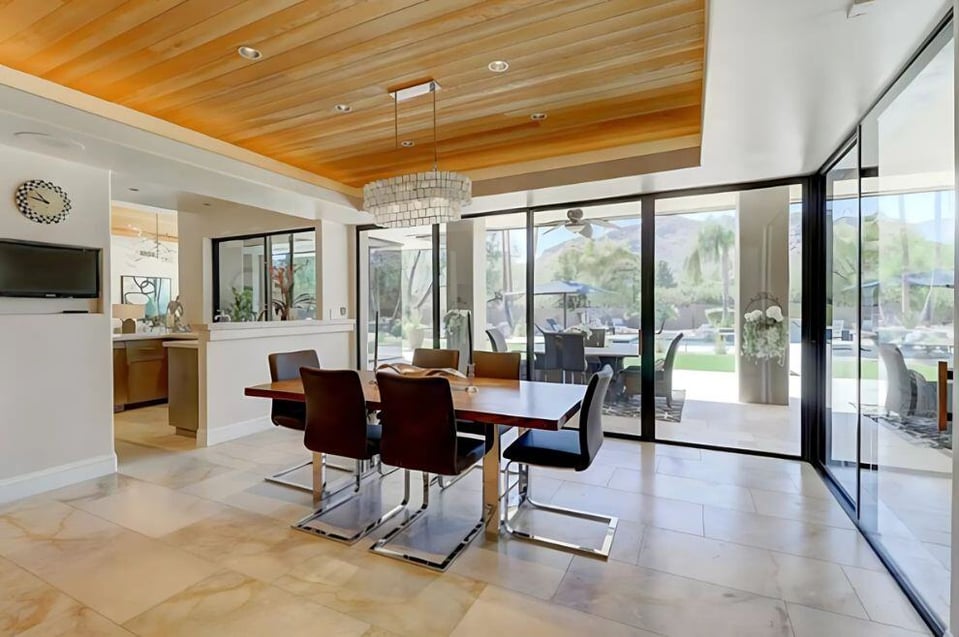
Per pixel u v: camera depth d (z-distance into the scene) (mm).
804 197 3857
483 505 2820
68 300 3518
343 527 2779
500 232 5227
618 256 4621
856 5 1621
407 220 3299
